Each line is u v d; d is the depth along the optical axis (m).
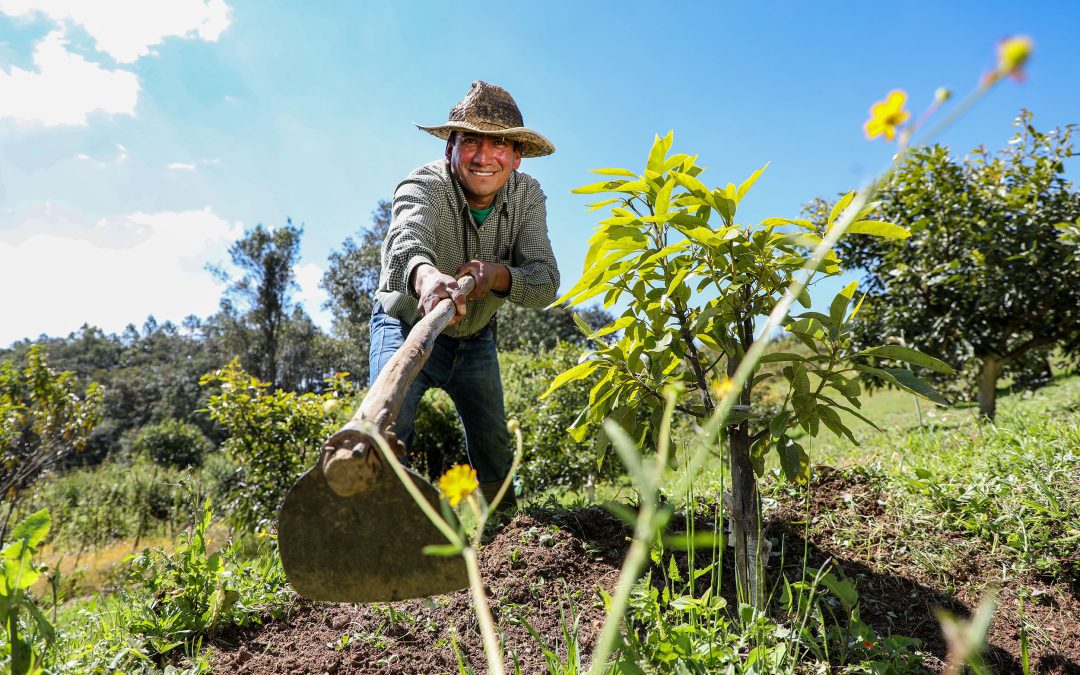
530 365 8.49
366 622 2.01
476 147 2.66
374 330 2.97
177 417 55.44
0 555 1.16
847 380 1.73
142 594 2.25
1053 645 1.73
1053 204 5.80
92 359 89.44
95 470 22.16
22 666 1.16
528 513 2.62
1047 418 3.46
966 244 5.85
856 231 1.59
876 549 2.23
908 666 1.55
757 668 1.43
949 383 7.16
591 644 1.74
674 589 1.99
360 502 1.25
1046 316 5.89
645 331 1.93
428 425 8.13
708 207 1.79
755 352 0.72
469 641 1.86
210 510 2.26
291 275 39.59
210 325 69.00
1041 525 2.17
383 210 34.84
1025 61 0.43
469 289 2.38
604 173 1.88
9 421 7.40
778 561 2.19
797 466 1.73
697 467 0.71
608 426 0.67
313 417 6.34
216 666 1.86
